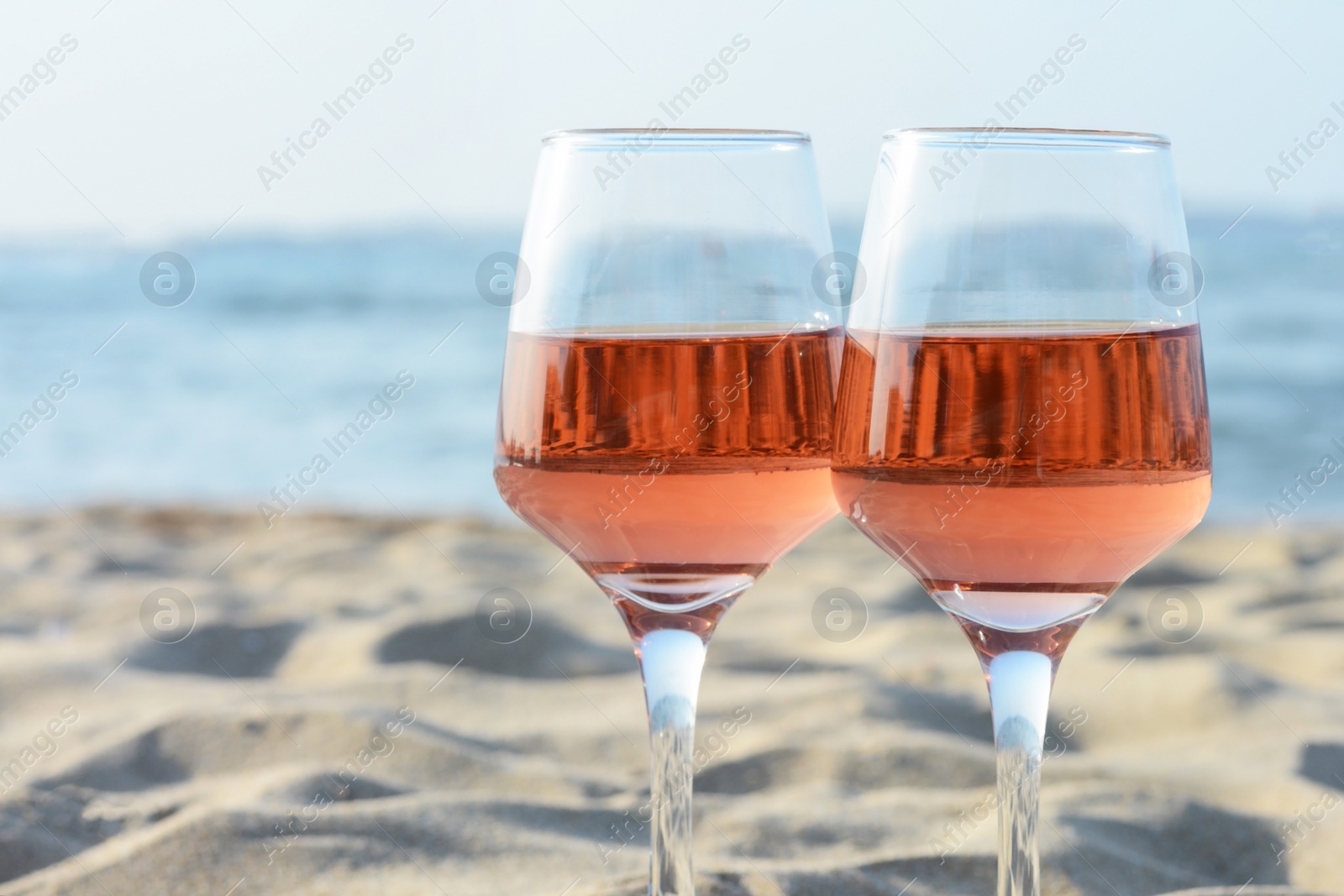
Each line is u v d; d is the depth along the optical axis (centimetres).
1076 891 182
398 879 184
